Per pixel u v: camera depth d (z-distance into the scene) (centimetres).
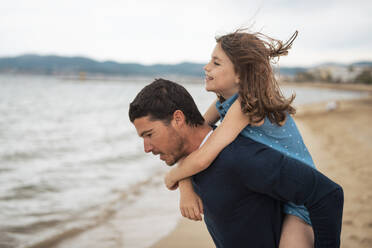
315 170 107
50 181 646
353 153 840
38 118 2105
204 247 343
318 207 102
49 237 379
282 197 104
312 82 19488
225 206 107
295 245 109
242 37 119
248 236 109
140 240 363
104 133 1458
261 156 103
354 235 345
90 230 397
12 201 520
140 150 1018
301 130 1423
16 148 1050
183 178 118
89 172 721
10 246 354
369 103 3956
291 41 122
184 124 117
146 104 112
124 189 583
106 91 7450
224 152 108
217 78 122
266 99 112
